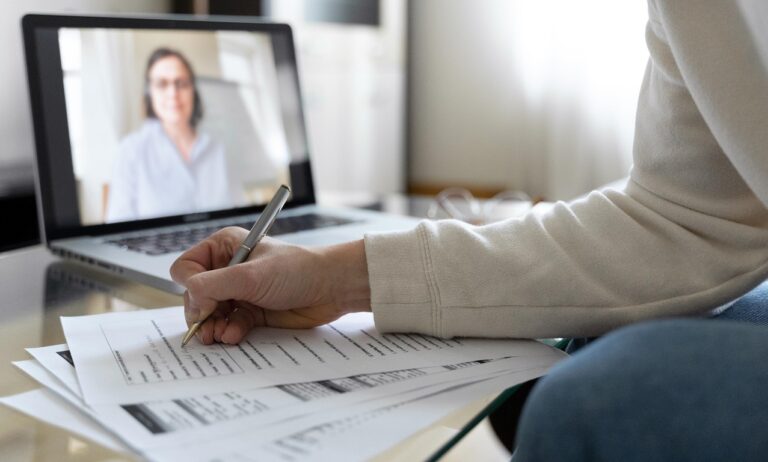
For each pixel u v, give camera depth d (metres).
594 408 0.35
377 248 0.61
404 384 0.50
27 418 0.44
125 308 0.68
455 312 0.59
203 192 1.03
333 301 0.61
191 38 1.03
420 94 3.18
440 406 0.47
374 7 2.73
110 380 0.49
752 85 0.55
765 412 0.34
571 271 0.59
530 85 2.94
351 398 0.47
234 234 0.65
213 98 1.05
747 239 0.59
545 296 0.59
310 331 0.61
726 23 0.56
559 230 0.61
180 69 1.01
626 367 0.37
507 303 0.59
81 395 0.47
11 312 0.66
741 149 0.56
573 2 2.78
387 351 0.57
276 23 1.14
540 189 2.99
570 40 2.80
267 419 0.44
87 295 0.72
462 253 0.60
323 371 0.52
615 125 2.77
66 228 0.90
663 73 0.61
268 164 1.11
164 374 0.51
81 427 0.43
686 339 0.38
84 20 0.93
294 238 0.94
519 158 3.04
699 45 0.56
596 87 2.79
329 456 0.39
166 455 0.39
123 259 0.80
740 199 0.60
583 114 2.82
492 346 0.59
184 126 1.02
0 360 0.54
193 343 0.57
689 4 0.57
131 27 0.97
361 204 1.21
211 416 0.44
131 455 0.39
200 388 0.48
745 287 0.60
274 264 0.58
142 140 0.97
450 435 0.43
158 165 0.99
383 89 2.83
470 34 3.08
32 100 0.88
